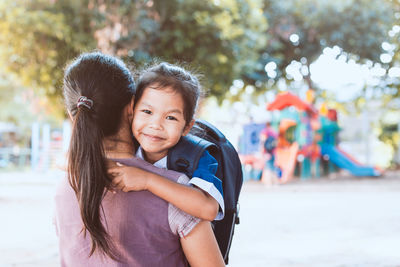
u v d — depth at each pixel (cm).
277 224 654
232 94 1883
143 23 1132
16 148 2272
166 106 142
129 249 133
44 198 942
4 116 2295
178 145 150
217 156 161
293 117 1318
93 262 136
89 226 128
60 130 2247
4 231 600
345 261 454
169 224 133
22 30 1058
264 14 1662
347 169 1412
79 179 129
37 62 1136
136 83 149
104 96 134
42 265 438
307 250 498
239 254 483
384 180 1351
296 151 1255
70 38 1061
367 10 1670
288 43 1764
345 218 702
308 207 820
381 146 2127
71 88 136
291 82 1866
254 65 1399
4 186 1196
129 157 142
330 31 1694
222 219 162
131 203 133
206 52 1195
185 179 141
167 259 135
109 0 1069
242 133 1361
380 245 523
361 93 1888
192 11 1174
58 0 1072
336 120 1466
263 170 1328
